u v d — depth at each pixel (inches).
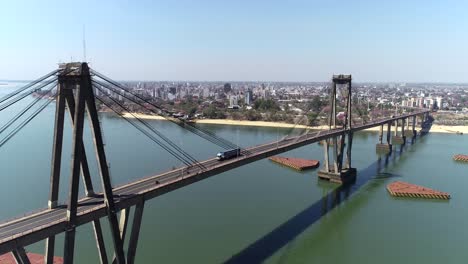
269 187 5502.0
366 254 3494.1
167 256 3277.6
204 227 3944.4
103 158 2506.2
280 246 3572.8
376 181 6048.2
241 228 3944.4
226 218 4215.1
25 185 5177.2
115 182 5324.8
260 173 6304.1
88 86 2436.0
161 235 3703.3
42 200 4589.1
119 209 2608.3
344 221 4286.4
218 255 3331.7
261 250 3464.6
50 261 2412.6
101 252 2568.9
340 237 3841.0
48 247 2394.2
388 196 5275.6
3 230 2214.6
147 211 4360.2
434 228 4146.2
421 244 3730.3
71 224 2321.6
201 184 5546.3
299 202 4896.7
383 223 4264.3
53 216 2428.6
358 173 6569.9
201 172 3459.6
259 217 4286.4
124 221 2751.0
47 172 5861.2
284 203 4827.8
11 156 6973.4
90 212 2426.2
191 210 4429.1
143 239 3607.3
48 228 2198.6
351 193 5378.9
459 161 7613.2
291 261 3299.7
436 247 3673.7
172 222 4035.4
